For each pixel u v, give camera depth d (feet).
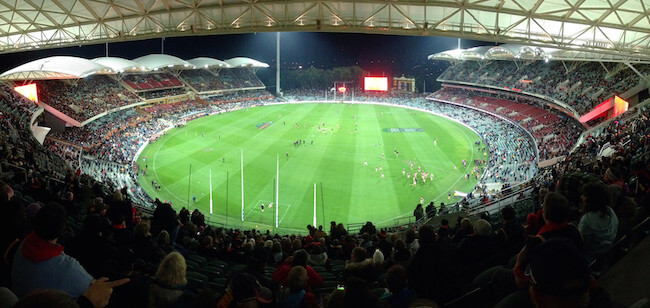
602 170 44.06
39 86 215.31
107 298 13.04
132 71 292.81
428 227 21.48
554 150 164.96
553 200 13.93
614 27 76.79
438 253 18.53
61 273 13.84
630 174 38.34
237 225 115.96
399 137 229.45
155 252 28.86
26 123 139.23
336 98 419.13
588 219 15.64
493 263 23.03
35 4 91.56
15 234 16.98
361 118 296.51
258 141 217.56
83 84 248.73
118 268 18.62
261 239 58.29
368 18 80.43
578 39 84.12
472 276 22.27
